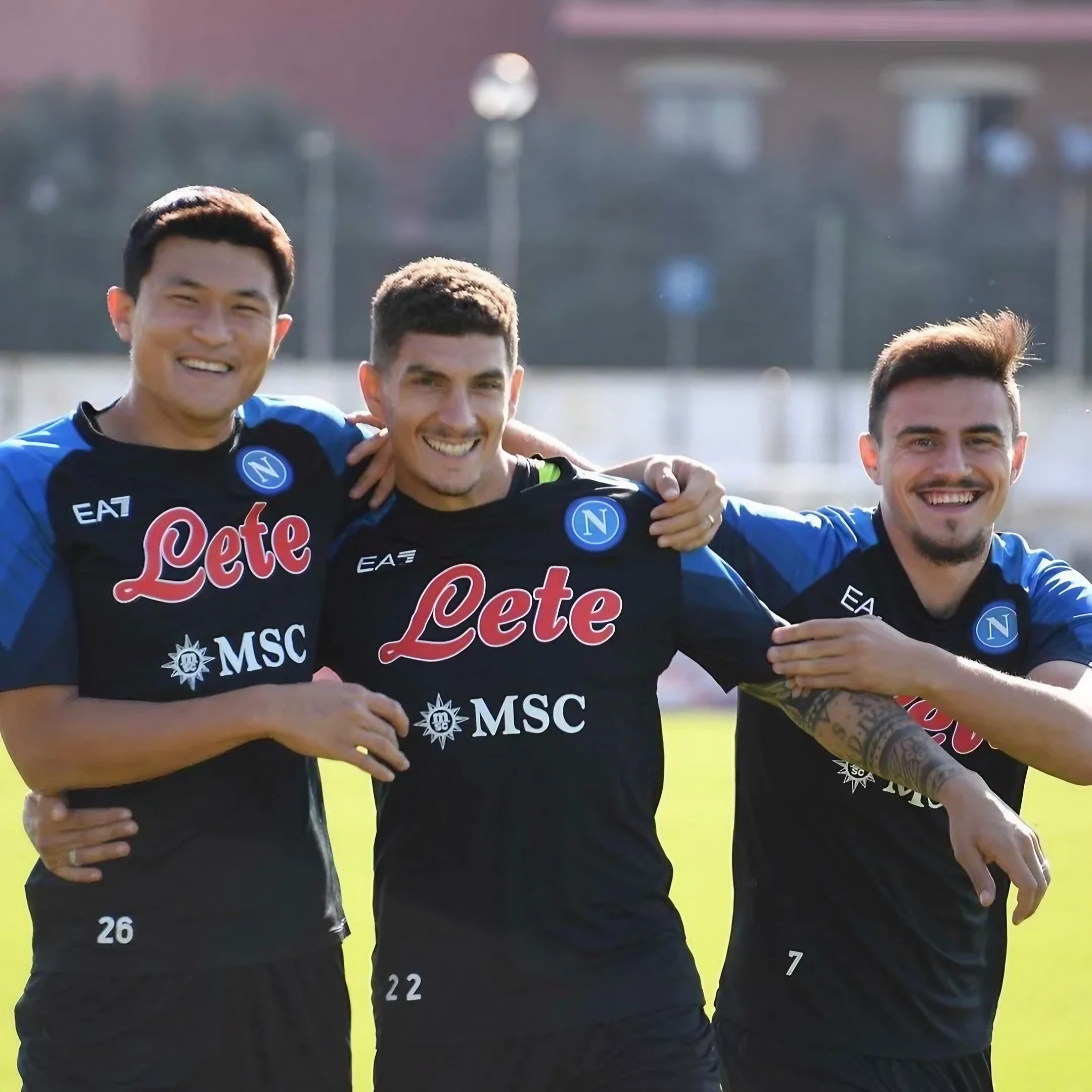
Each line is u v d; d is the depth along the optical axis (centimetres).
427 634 855
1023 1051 1431
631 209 8231
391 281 868
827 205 8388
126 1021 823
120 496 835
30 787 827
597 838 836
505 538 865
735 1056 948
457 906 826
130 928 824
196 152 8512
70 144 8400
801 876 933
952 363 914
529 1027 817
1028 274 7681
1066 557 5844
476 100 8119
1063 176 9169
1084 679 912
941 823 914
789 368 7581
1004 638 948
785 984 934
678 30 9806
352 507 895
